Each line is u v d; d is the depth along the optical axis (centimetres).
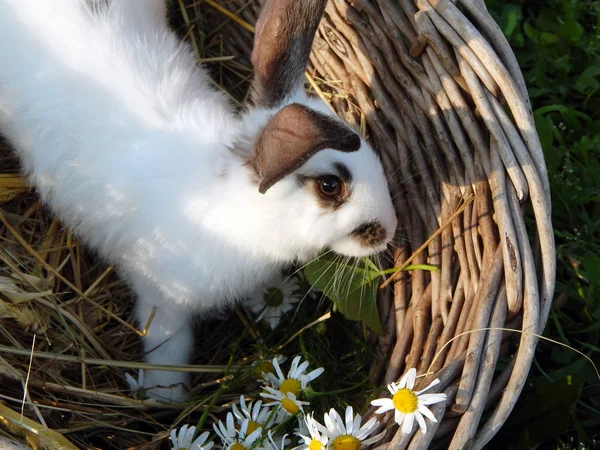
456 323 48
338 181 47
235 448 45
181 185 49
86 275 56
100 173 51
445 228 51
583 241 58
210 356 57
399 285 53
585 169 61
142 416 52
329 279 52
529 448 50
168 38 56
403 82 54
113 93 51
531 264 46
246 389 53
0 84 52
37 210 57
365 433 43
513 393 44
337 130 41
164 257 51
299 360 49
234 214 49
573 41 66
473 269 49
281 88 50
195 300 52
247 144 48
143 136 50
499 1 68
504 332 46
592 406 53
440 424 44
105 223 52
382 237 49
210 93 56
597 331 55
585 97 65
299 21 48
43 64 51
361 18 57
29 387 50
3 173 57
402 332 50
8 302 51
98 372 53
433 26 50
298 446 44
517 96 48
